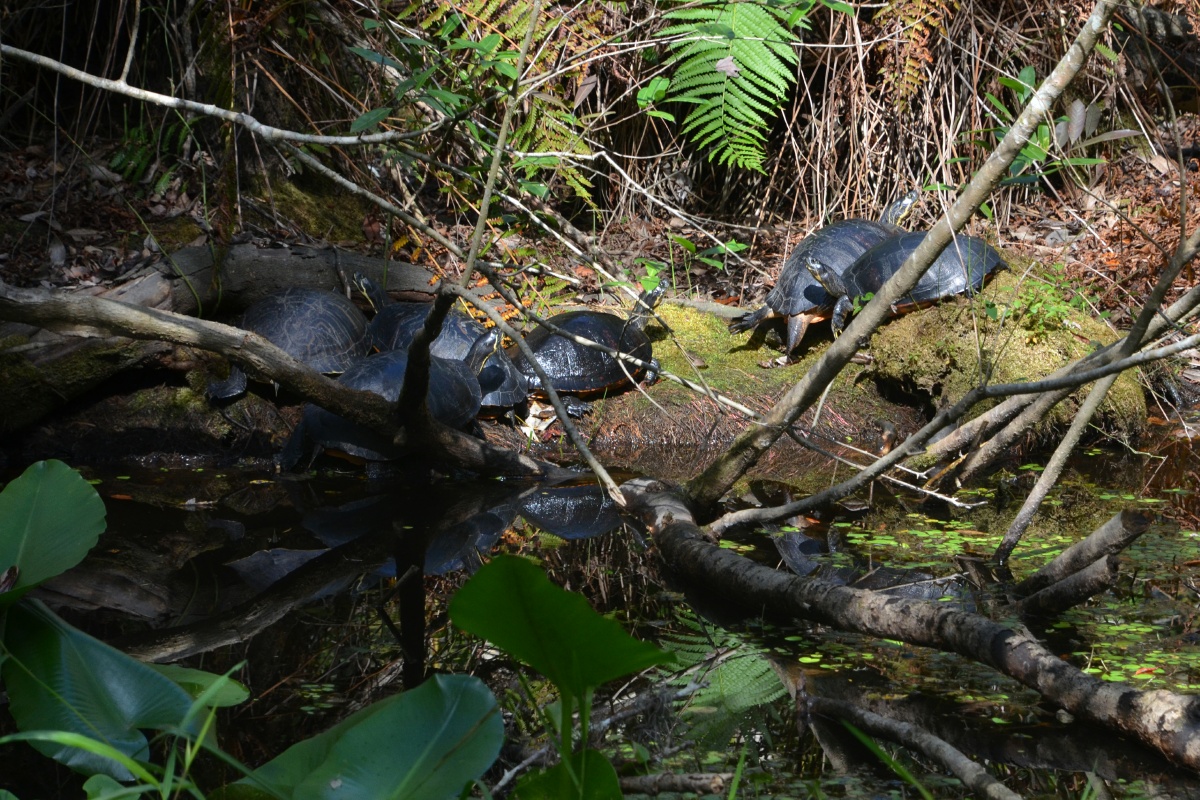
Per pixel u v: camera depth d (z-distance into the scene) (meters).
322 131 6.34
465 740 1.92
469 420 5.23
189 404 5.31
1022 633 2.95
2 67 6.43
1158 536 4.04
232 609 3.38
